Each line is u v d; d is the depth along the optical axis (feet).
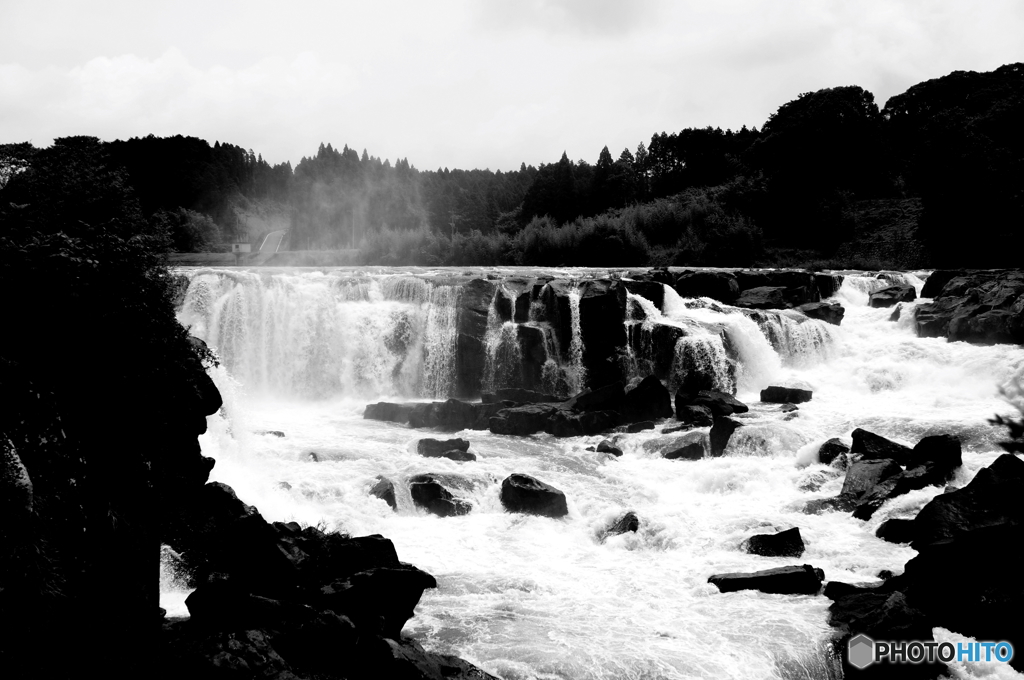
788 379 132.36
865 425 106.42
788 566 67.72
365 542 61.31
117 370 51.88
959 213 205.16
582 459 102.68
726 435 104.53
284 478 87.51
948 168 206.18
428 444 102.53
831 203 256.52
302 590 55.01
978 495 65.36
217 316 139.13
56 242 50.60
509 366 137.49
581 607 63.72
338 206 465.88
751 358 136.46
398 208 408.67
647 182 352.28
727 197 274.98
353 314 143.84
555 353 137.80
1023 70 327.47
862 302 165.89
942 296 145.79
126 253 53.83
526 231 264.72
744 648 57.21
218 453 88.12
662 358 134.51
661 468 98.63
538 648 56.95
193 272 140.87
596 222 258.78
